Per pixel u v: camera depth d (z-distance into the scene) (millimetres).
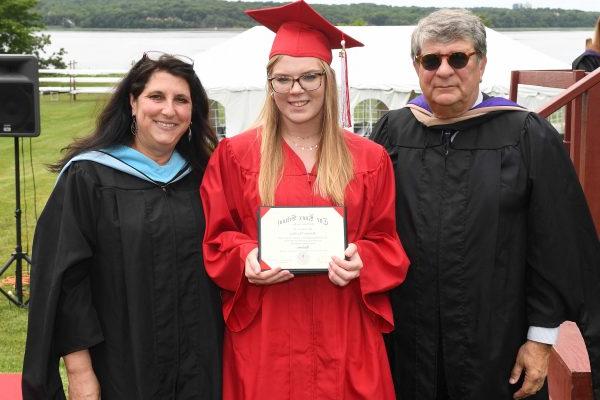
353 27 17250
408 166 3051
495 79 14938
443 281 2916
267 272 2729
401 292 3047
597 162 4355
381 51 16000
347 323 2924
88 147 2924
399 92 14984
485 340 2887
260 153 2971
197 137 3084
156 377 2840
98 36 133750
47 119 23828
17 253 6941
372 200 2975
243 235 2938
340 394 2863
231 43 16703
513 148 2879
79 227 2793
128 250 2803
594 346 2941
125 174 2879
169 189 2930
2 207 11672
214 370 2941
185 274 2895
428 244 2936
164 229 2854
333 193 2885
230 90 15109
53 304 2742
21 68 6555
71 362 2807
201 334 2922
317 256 2762
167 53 2963
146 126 2861
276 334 2902
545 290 2891
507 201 2846
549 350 2912
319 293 2924
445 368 2963
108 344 2842
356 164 2975
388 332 3031
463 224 2889
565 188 2881
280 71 2934
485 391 2920
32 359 2766
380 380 2920
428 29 2887
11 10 44625
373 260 2930
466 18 2877
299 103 2926
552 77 5855
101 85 33281
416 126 3119
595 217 4383
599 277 2947
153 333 2830
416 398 3061
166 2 130500
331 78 2975
